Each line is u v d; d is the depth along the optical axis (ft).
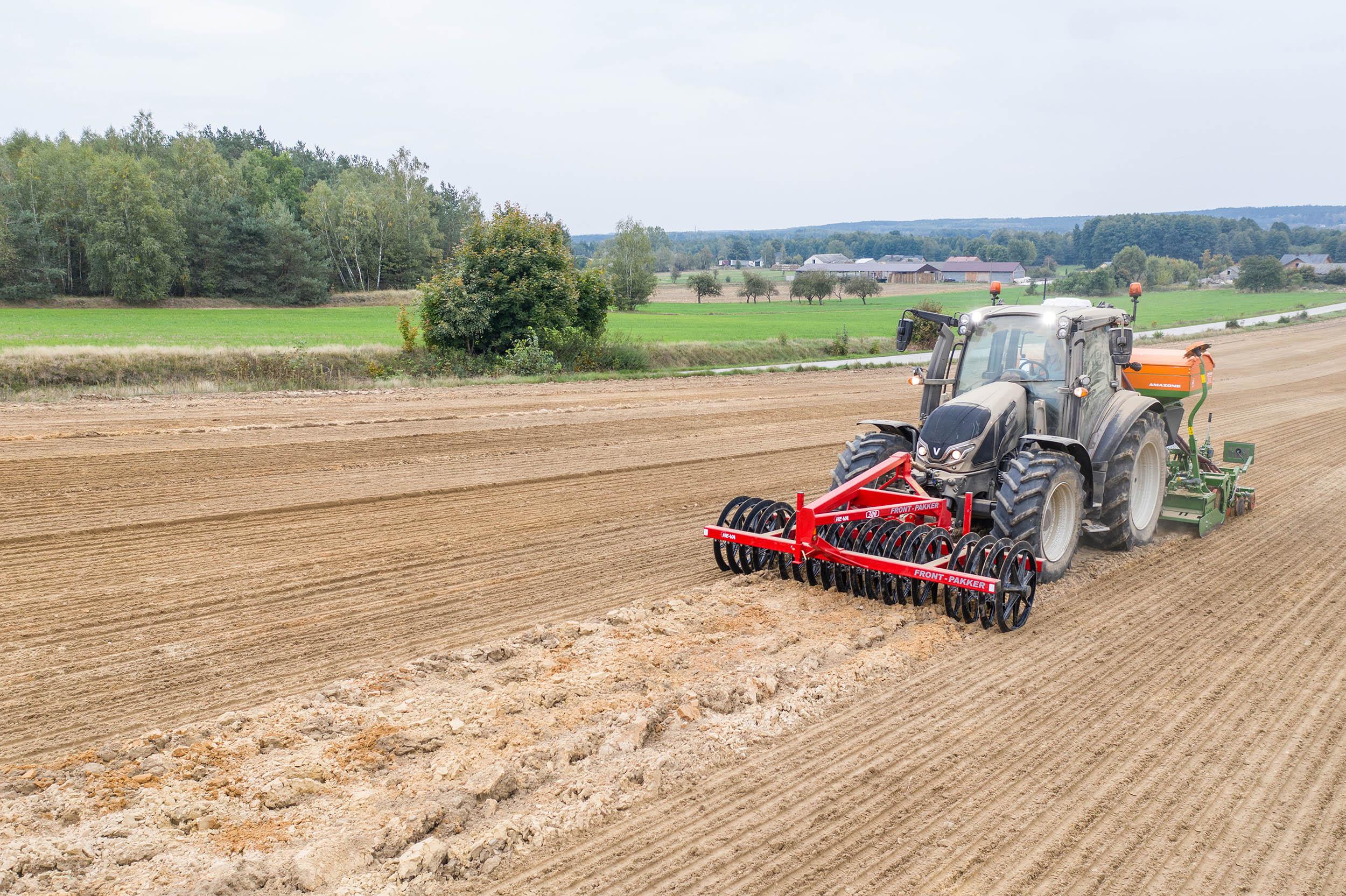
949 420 25.21
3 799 13.98
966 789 14.87
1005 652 20.90
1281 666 20.21
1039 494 23.68
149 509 32.17
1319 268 569.64
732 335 157.28
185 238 221.25
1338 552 29.50
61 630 21.11
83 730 16.35
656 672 19.11
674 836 13.48
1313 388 82.33
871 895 12.17
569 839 13.35
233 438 46.06
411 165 276.62
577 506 34.55
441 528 30.94
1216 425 59.36
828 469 42.75
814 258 644.69
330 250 256.11
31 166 217.56
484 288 87.25
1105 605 24.21
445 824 13.56
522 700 17.48
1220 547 30.04
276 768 14.93
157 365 71.26
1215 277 505.66
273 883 12.19
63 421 49.39
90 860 12.50
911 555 22.89
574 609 23.26
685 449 47.47
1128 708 18.06
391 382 74.38
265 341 110.93
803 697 17.97
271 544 28.55
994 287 29.73
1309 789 15.02
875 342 137.08
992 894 12.25
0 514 30.81
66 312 182.70
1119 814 14.24
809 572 24.38
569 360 90.74
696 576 26.20
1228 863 13.03
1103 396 27.96
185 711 17.16
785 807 14.26
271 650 20.22
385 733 16.10
